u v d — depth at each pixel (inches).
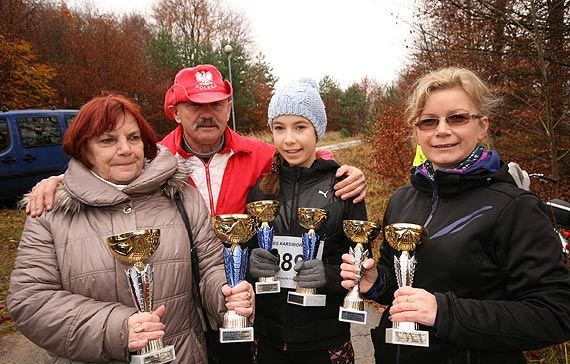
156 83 1167.6
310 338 84.0
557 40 187.3
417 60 302.7
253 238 93.4
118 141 71.9
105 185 71.0
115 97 74.7
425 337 60.1
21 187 368.8
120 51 1111.6
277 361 87.9
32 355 148.5
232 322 73.7
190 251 76.7
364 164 444.8
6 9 727.7
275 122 90.4
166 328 71.9
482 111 67.6
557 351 125.2
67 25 1150.3
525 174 91.5
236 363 97.0
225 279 77.6
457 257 61.4
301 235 87.9
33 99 682.8
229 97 103.4
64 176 72.2
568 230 118.4
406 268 65.2
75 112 414.9
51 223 69.4
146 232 64.9
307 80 101.6
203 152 104.8
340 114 1599.4
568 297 55.6
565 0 173.6
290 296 80.2
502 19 183.0
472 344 56.6
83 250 68.6
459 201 65.1
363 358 139.1
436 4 231.3
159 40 1301.7
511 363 61.7
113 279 68.7
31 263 67.5
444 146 66.4
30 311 65.3
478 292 61.5
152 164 74.5
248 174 105.7
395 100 430.9
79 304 66.2
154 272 71.3
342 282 73.4
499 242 59.6
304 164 92.6
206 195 103.9
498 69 204.1
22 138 369.1
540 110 199.6
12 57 643.5
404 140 327.0
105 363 67.9
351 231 76.9
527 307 56.1
